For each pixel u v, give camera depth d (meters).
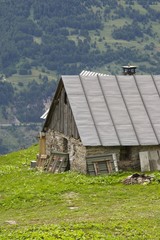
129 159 58.72
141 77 63.56
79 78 62.19
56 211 44.12
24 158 78.56
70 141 61.12
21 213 45.09
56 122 66.25
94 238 34.19
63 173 59.06
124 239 34.56
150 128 58.94
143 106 60.75
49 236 34.22
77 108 59.41
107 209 43.09
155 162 58.06
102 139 57.25
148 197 46.66
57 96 65.12
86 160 56.84
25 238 34.41
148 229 36.53
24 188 52.72
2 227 38.50
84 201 46.88
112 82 62.53
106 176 54.91
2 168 68.94
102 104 60.22
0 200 49.72
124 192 48.88
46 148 69.62
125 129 58.44
